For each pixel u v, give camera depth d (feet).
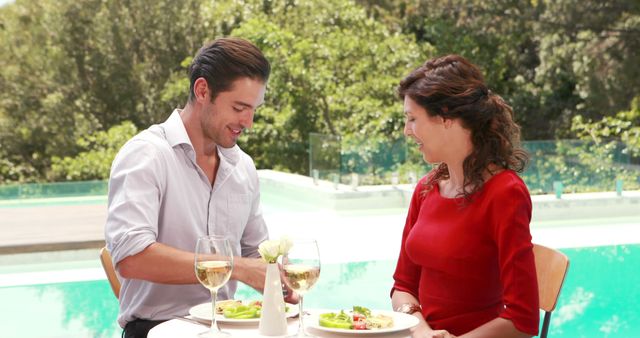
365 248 27.02
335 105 69.77
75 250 24.73
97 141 73.26
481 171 8.76
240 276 8.76
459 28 74.54
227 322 8.35
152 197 9.53
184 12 75.92
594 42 70.23
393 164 39.50
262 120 71.67
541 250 9.48
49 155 75.87
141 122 76.43
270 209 38.73
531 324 8.38
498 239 8.53
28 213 30.78
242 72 9.34
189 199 9.94
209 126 9.61
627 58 69.51
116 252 9.21
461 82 8.70
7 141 75.20
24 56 75.36
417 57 71.97
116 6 75.31
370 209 37.14
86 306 20.57
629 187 38.34
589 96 70.59
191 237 9.95
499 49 74.49
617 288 22.15
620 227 31.96
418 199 9.70
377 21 77.41
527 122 75.25
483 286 8.84
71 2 74.84
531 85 74.95
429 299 9.14
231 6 74.74
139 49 76.13
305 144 71.61
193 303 9.91
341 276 22.94
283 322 7.96
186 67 76.28
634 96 70.03
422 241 9.07
